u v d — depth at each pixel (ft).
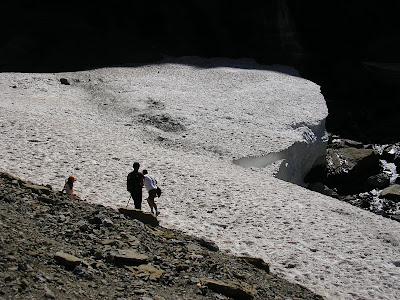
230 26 132.98
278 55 129.08
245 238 39.04
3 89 85.81
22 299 18.84
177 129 73.31
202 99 87.97
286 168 69.46
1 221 26.27
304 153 75.77
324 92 116.26
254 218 42.98
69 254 24.53
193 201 45.68
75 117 72.79
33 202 31.91
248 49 131.13
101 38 123.75
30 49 118.01
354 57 124.88
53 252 24.48
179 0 133.08
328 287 32.99
